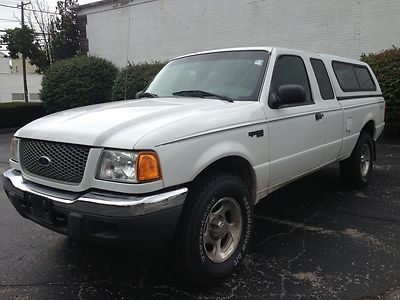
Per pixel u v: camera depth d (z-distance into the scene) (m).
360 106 5.68
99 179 2.85
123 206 2.71
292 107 4.23
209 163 3.16
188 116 3.20
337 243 4.15
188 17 17.22
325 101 4.88
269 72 4.07
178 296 3.20
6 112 18.03
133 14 19.16
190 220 3.05
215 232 3.32
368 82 6.38
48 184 3.12
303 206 5.33
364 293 3.20
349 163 5.79
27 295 3.25
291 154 4.16
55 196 3.00
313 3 13.63
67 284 3.42
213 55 4.64
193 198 3.10
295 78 4.48
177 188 2.96
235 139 3.43
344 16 13.02
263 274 3.52
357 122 5.61
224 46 16.22
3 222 4.95
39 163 3.20
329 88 5.11
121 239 2.78
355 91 5.76
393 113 10.42
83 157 2.93
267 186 3.95
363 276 3.47
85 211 2.82
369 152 6.18
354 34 12.88
